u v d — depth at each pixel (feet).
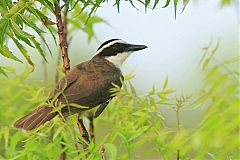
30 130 40.57
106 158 38.14
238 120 24.71
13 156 38.60
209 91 27.20
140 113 36.91
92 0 44.52
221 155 28.50
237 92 26.07
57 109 39.19
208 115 26.08
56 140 37.93
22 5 40.14
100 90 46.42
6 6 41.73
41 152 38.37
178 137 26.48
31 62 40.98
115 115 40.70
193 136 25.98
